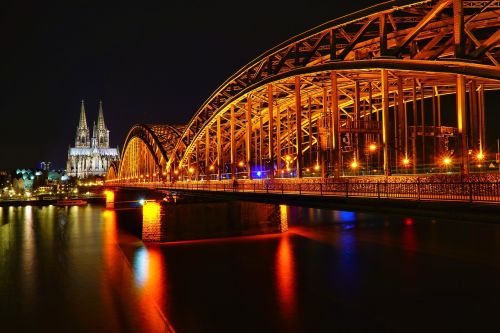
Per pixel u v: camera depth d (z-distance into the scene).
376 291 35.50
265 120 70.81
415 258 47.38
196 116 77.62
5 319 30.83
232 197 46.56
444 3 29.80
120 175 167.38
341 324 28.73
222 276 41.75
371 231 67.38
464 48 28.14
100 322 30.05
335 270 42.78
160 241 61.97
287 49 48.00
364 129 40.12
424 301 32.56
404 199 23.39
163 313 31.70
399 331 27.25
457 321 28.41
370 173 45.44
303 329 28.16
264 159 64.06
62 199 189.62
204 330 28.47
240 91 58.38
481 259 46.09
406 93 55.00
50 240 68.19
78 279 41.59
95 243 63.59
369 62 35.50
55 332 28.47
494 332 26.55
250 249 54.75
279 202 36.22
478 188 21.20
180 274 42.94
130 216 110.31
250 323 29.50
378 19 38.75
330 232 67.31
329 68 40.09
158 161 106.88
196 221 63.66
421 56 36.81
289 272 42.50
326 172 42.22
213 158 86.25
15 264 49.03
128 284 39.62
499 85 44.00
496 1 28.94
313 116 69.19
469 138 40.69
